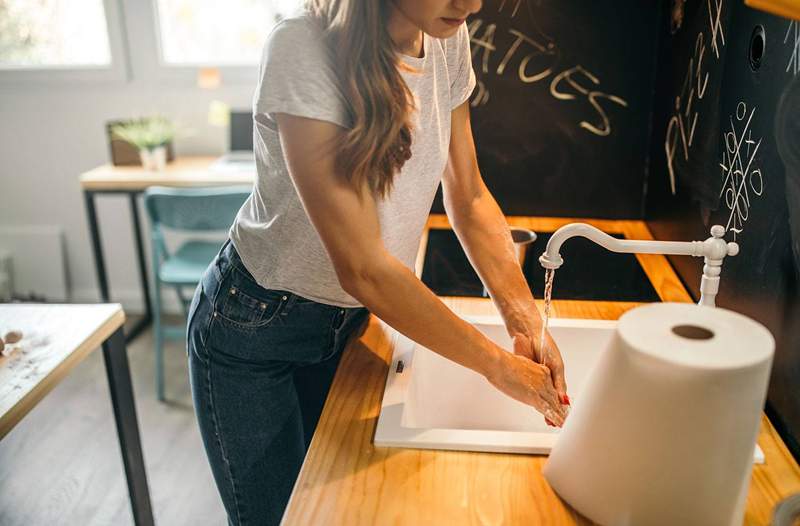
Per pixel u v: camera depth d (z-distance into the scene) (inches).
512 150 81.8
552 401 44.3
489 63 79.1
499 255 53.6
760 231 45.9
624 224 81.4
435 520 35.7
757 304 46.5
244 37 138.7
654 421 30.8
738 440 30.4
